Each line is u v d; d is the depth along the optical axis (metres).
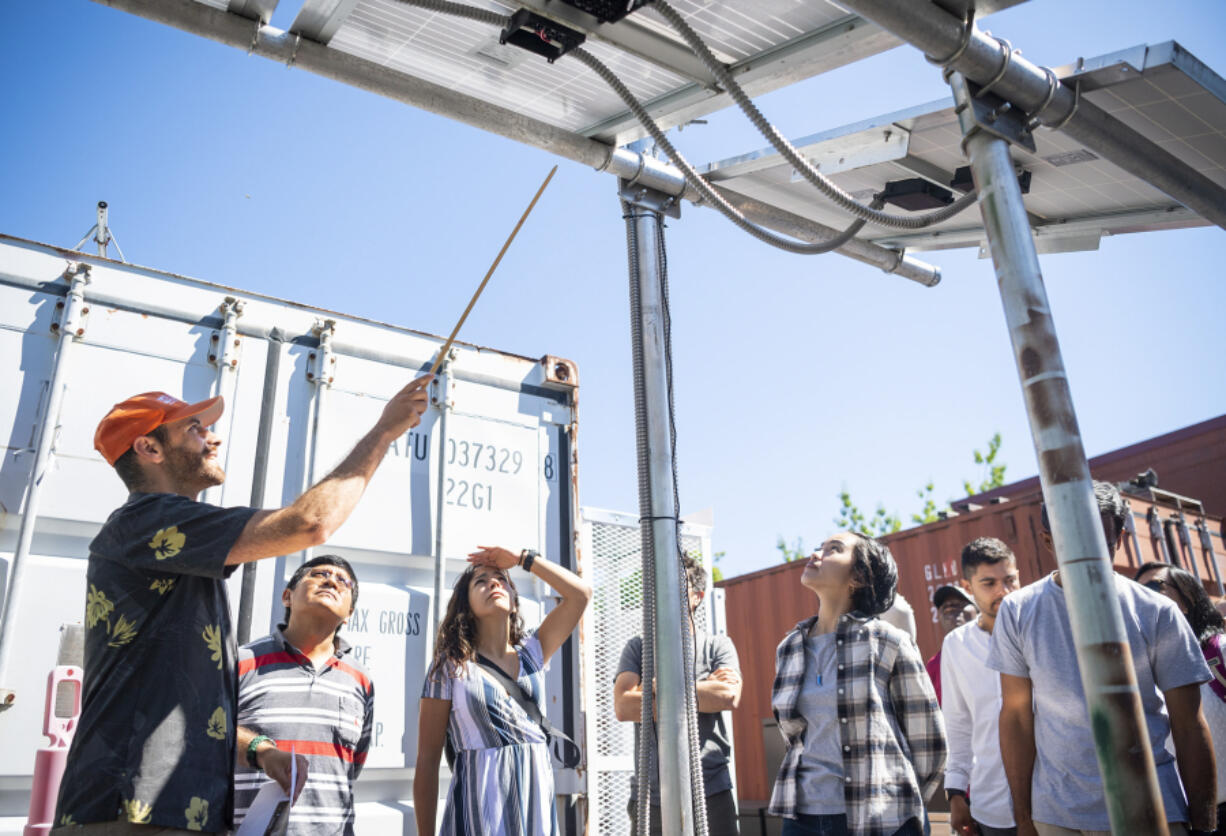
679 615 2.54
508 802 2.85
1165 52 2.23
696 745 2.45
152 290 3.05
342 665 2.96
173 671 1.92
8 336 2.77
